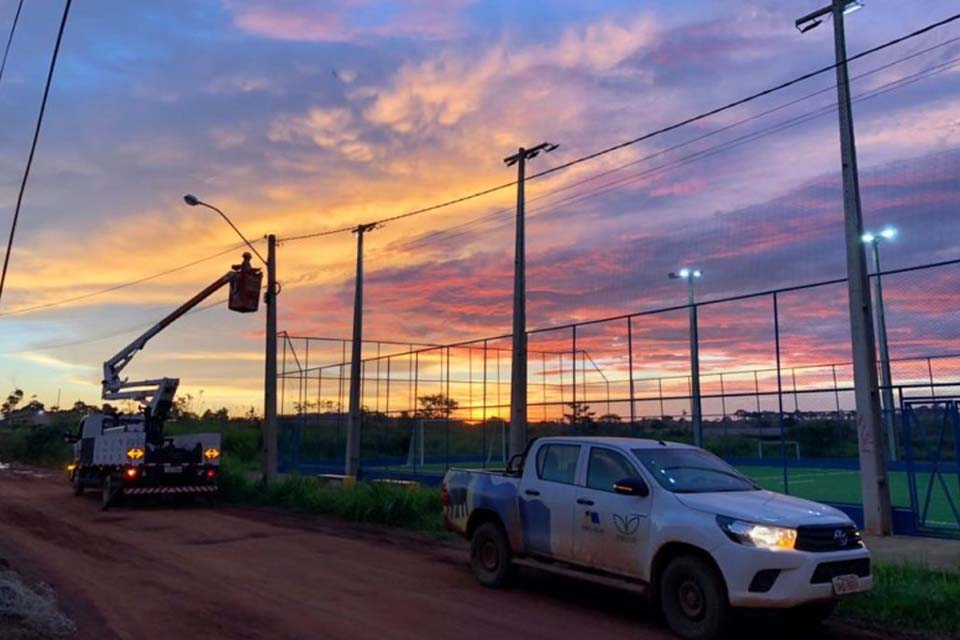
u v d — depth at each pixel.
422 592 10.58
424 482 27.36
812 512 8.45
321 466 34.47
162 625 8.75
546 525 10.15
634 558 8.98
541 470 10.56
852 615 9.20
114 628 8.62
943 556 12.79
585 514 9.65
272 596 10.25
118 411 27.09
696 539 8.27
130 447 21.61
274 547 14.57
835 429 34.75
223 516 19.91
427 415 35.00
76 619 9.04
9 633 8.04
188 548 14.43
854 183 16.62
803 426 34.97
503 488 10.98
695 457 9.90
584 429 25.69
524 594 10.52
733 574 7.91
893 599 9.25
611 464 9.73
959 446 15.19
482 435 34.84
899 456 28.06
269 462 24.53
